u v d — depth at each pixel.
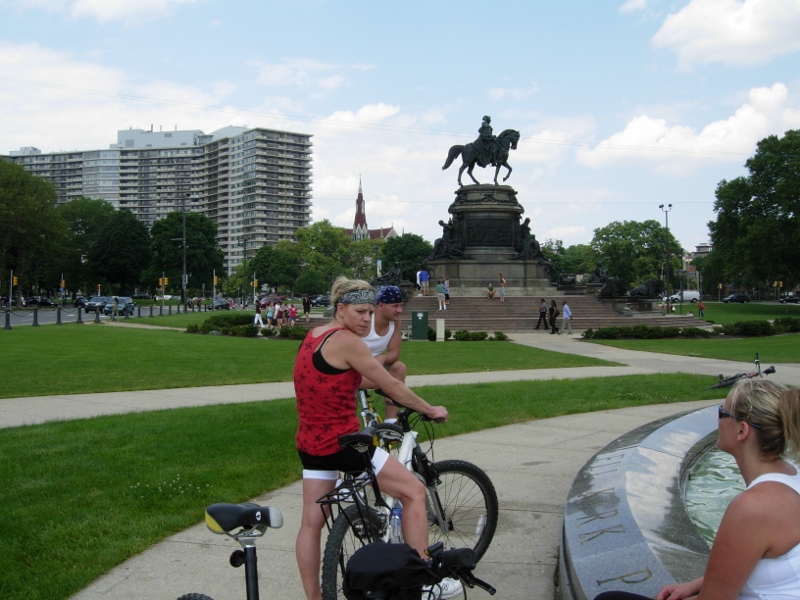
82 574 5.89
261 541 6.87
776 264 78.19
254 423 11.98
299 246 169.38
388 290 6.87
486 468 9.55
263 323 56.78
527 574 5.98
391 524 4.94
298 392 4.90
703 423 9.52
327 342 4.80
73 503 7.67
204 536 6.98
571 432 12.05
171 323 55.78
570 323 46.50
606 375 21.02
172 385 18.34
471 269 55.53
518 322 46.38
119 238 127.50
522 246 56.69
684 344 35.12
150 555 6.47
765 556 3.09
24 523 7.00
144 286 140.50
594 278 62.25
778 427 3.29
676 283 151.12
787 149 78.56
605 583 4.32
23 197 89.56
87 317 69.50
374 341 6.91
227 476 8.80
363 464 4.81
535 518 7.43
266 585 5.83
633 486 6.21
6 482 8.39
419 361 25.88
